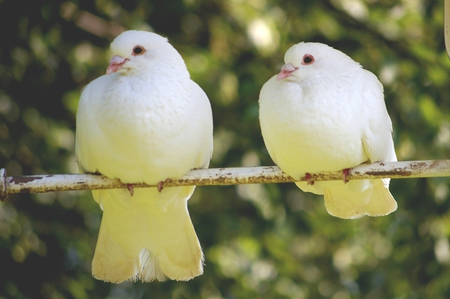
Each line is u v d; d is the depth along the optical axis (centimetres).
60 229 1295
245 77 1321
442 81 1362
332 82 879
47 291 1266
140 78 878
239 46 1396
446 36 843
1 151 1265
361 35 1388
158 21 1351
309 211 1443
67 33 1312
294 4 1369
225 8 1365
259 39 1312
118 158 870
